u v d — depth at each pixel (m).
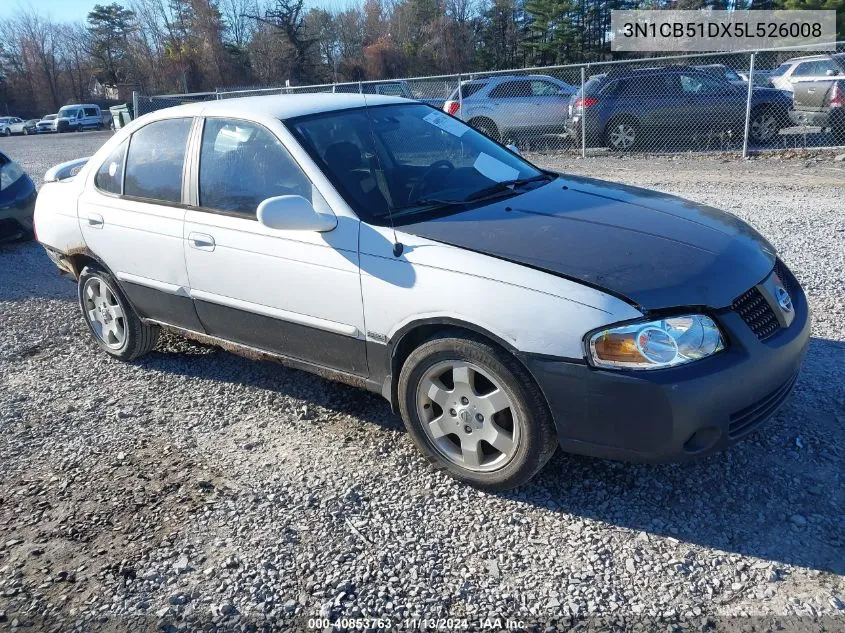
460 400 3.29
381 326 3.42
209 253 4.06
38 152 26.50
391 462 3.62
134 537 3.16
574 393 2.91
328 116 4.07
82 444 4.01
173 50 66.31
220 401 4.42
